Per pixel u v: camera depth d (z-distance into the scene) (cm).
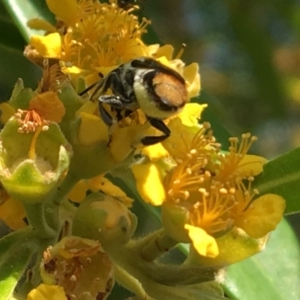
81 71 14
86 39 15
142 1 18
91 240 13
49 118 13
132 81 13
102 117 13
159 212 16
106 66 14
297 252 17
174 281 14
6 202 14
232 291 16
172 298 14
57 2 15
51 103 13
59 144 13
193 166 14
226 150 17
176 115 14
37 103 13
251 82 27
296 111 30
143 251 14
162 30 28
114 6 15
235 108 28
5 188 13
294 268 17
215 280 14
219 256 13
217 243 13
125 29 15
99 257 13
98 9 15
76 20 15
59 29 15
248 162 14
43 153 13
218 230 13
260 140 29
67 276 13
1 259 13
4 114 14
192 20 29
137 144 13
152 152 13
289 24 28
